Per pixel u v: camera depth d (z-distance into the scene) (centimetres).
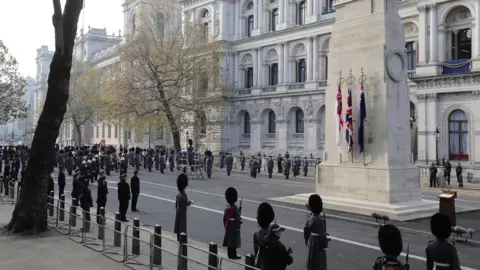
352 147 2103
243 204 2264
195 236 1544
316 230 967
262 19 6219
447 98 4053
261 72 6225
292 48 5850
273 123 6206
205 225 1736
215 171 4797
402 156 2039
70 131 11612
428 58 4200
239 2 6581
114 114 5106
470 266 1196
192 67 5109
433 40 4147
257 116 6244
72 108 7538
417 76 4191
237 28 6606
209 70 5209
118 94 4931
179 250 1026
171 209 2130
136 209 2102
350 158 2119
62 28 1490
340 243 1448
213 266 928
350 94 2103
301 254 1316
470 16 4019
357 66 2119
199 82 5212
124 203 1756
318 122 5503
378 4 2066
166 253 1202
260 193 2767
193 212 2033
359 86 2100
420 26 4244
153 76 4997
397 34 2078
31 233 1480
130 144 8519
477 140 3822
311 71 5588
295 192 2825
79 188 1912
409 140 2089
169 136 8069
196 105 5153
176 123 5138
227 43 6506
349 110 2089
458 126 4003
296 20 5906
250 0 6481
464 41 4106
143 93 4956
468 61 3872
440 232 753
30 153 1535
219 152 5809
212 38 5647
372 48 2056
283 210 2078
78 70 8038
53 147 1543
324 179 2233
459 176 3491
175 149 5122
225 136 6488
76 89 7675
